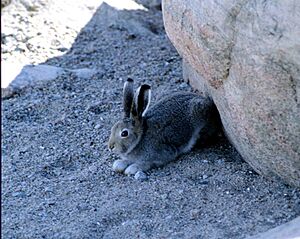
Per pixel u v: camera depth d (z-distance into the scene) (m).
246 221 9.61
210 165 11.24
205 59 9.91
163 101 11.98
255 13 8.88
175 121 11.65
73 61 15.90
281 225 9.27
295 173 9.78
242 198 10.17
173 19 10.51
